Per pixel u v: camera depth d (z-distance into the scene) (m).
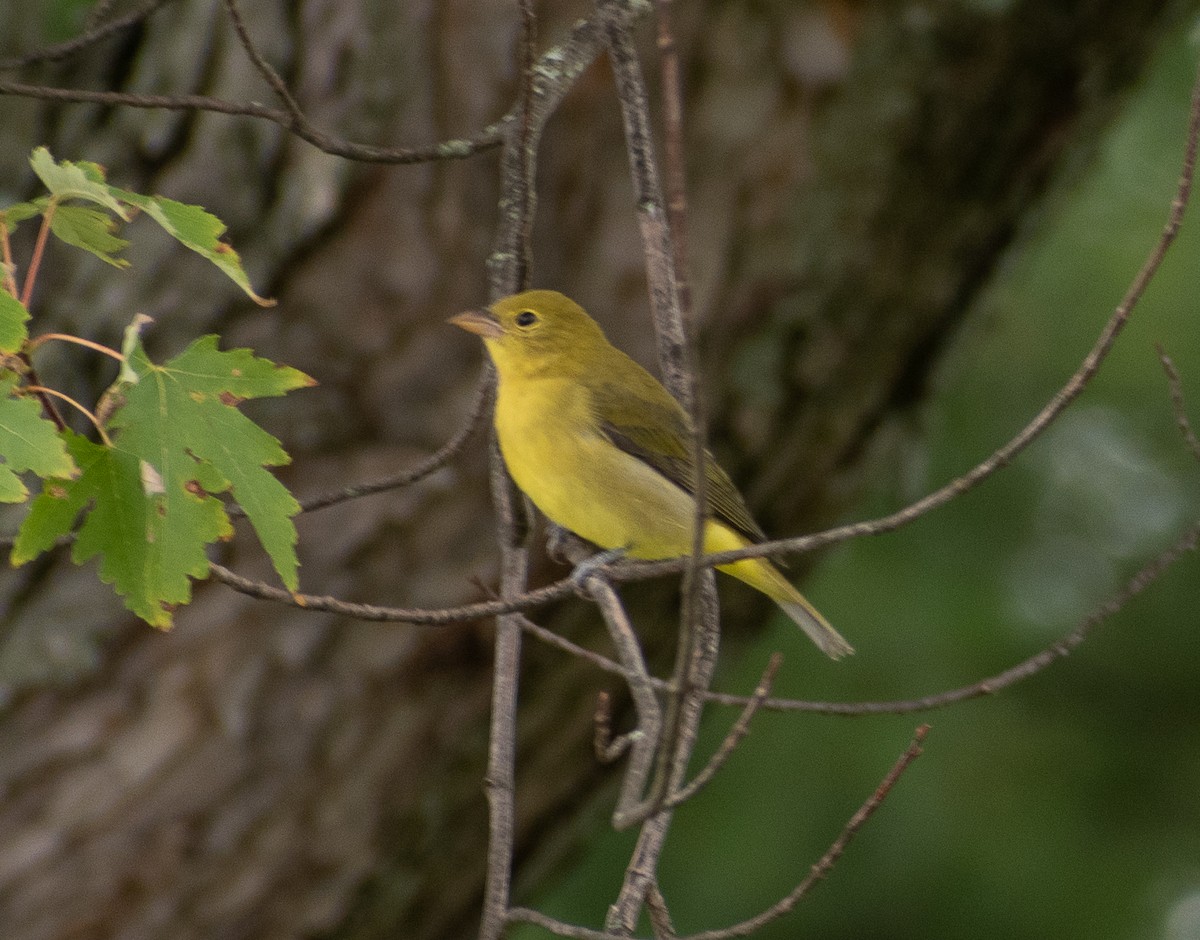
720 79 10.61
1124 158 15.45
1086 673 15.40
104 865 10.11
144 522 6.12
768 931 14.08
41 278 10.41
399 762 10.48
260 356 10.48
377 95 10.46
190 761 10.19
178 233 6.49
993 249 11.20
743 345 10.89
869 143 10.67
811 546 6.22
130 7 10.81
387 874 10.72
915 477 12.17
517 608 7.00
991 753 14.77
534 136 7.92
